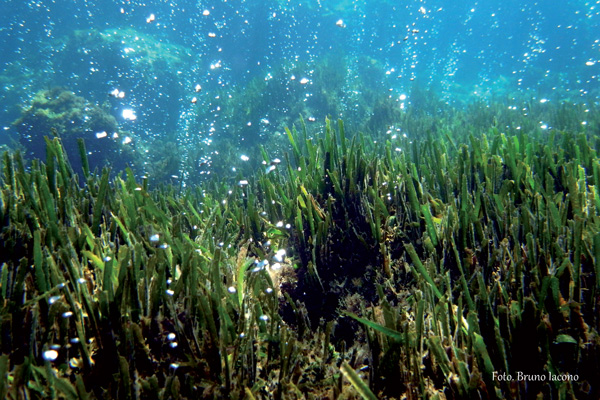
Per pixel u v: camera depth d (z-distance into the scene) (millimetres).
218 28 23156
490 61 28125
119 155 11203
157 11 23438
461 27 30703
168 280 1910
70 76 18203
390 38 25516
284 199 3166
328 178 3154
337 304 2539
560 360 1517
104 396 1429
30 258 2045
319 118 13727
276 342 1866
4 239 2031
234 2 22906
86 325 1703
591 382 1446
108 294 1674
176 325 1655
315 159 3357
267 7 22938
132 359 1501
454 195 2873
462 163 3062
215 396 1509
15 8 22969
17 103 18125
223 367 1643
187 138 13656
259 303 1919
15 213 2230
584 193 2406
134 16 23578
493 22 30391
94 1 23609
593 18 28359
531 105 12164
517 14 30062
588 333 1531
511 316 1602
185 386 1559
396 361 1598
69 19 23891
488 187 2738
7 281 1720
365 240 2713
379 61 22625
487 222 2426
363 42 25328
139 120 15898
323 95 14414
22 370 1320
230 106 14727
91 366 1566
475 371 1463
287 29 23516
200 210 3832
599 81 19141
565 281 1763
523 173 2887
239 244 2967
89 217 2602
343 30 24641
